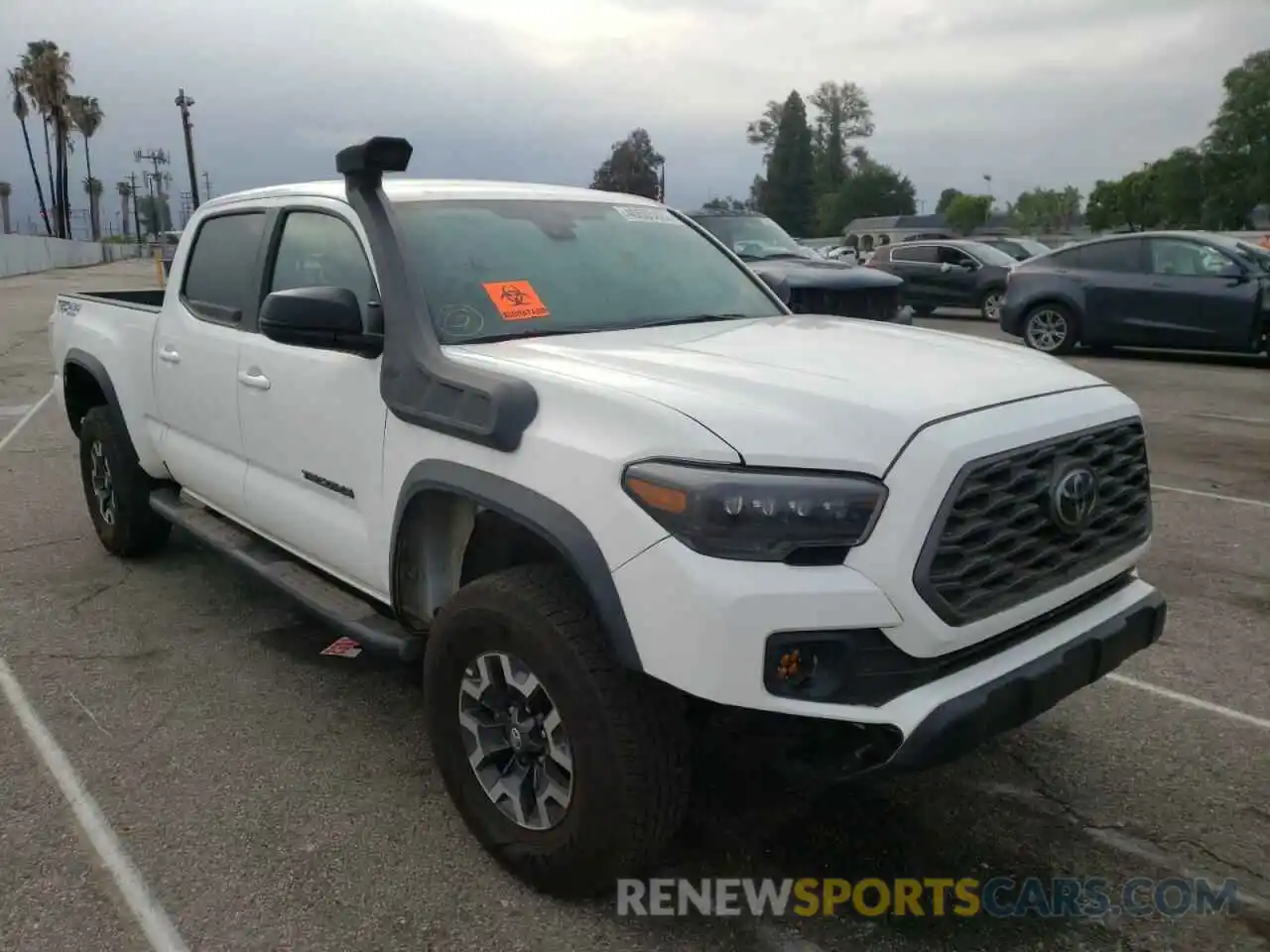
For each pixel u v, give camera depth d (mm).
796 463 2535
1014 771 3678
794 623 2457
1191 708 4121
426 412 3170
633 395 2750
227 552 4551
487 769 3100
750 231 12234
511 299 3607
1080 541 2969
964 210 92438
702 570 2475
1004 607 2703
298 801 3504
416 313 3373
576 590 2818
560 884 2930
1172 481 7574
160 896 3016
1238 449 8555
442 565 3479
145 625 5012
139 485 5598
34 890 3047
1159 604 3186
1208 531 6375
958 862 3188
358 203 3717
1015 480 2721
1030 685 2697
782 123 100312
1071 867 3162
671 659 2521
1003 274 20641
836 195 106625
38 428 9828
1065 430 2869
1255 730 3951
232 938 2846
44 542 6270
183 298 4898
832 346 3336
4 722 4051
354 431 3570
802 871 3139
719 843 3266
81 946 2818
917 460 2553
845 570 2508
